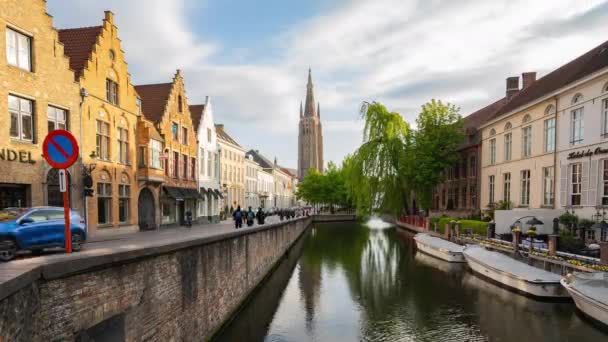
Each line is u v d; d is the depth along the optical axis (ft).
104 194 57.26
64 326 15.62
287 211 134.92
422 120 117.39
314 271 64.85
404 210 139.03
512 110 90.17
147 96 83.66
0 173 38.93
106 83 58.85
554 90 73.00
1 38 39.17
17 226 27.58
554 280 43.14
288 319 39.47
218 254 34.83
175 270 25.55
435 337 33.94
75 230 30.91
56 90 46.83
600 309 33.53
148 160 68.39
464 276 58.44
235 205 142.72
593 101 63.57
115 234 59.21
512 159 91.97
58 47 47.32
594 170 62.85
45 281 14.69
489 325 36.32
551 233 67.92
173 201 84.12
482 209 107.34
